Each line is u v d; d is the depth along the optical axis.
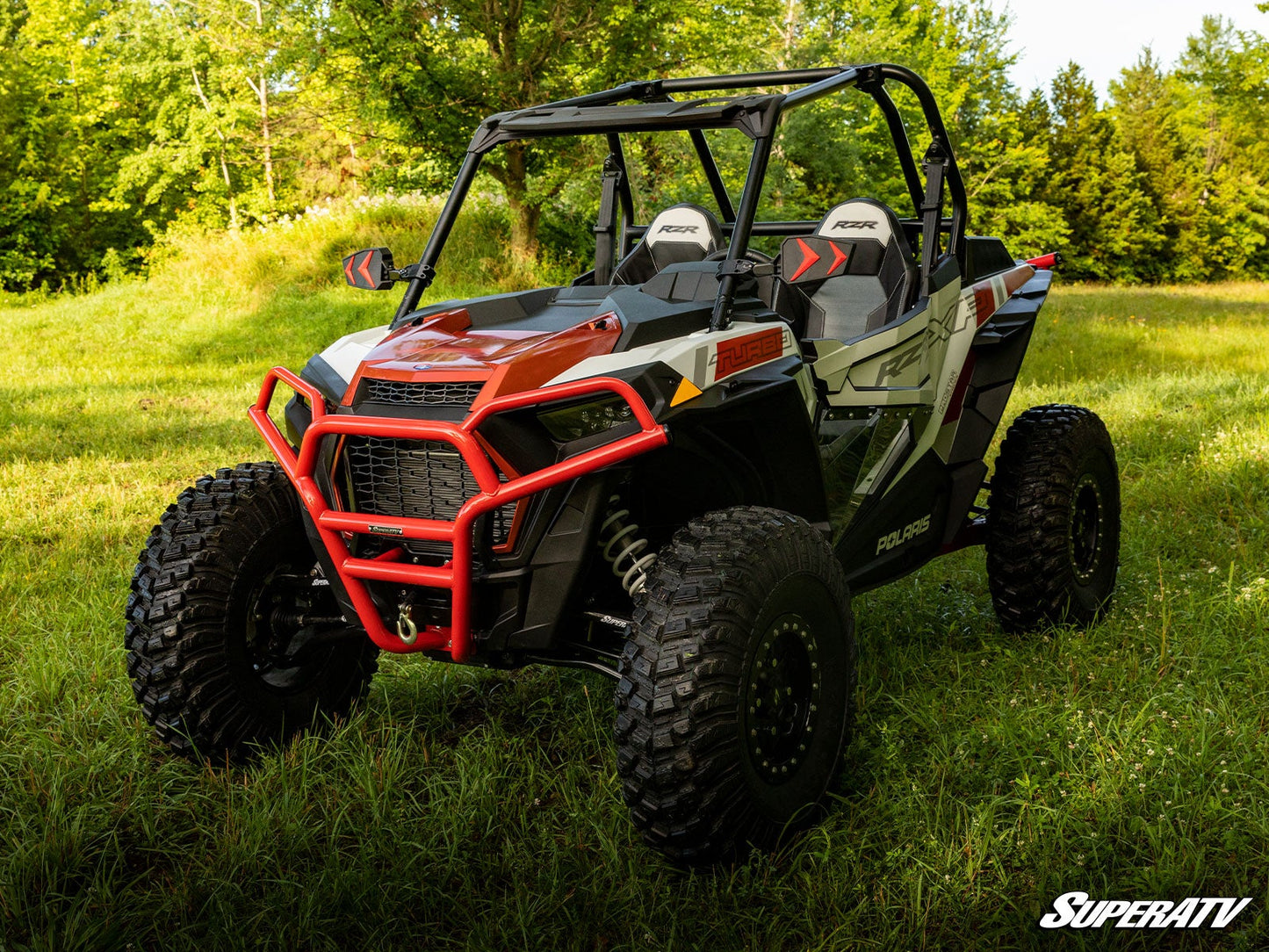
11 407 8.60
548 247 17.09
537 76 14.17
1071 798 2.52
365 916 2.23
